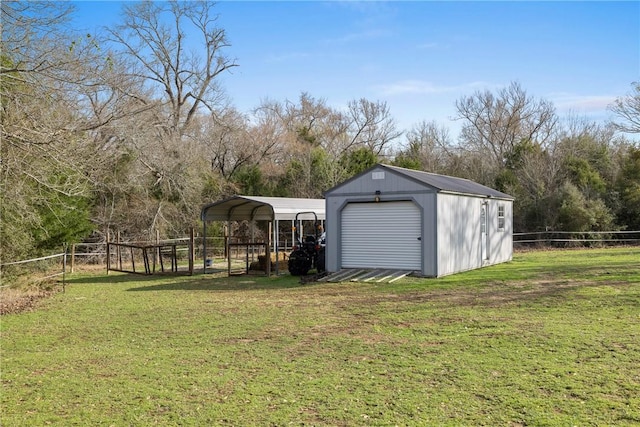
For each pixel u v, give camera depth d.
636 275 13.74
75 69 12.24
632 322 8.40
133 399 5.61
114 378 6.36
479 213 18.17
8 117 11.51
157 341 8.30
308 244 17.36
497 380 5.80
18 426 4.94
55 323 10.04
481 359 6.63
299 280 15.72
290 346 7.71
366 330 8.59
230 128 33.06
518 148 34.72
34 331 9.34
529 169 31.91
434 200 14.92
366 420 4.85
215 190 28.89
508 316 9.23
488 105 41.47
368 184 16.02
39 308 11.80
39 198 13.98
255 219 20.38
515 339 7.57
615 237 28.33
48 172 13.41
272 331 8.77
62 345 8.22
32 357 7.48
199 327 9.27
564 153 34.00
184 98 33.50
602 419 4.66
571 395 5.27
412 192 15.27
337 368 6.51
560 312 9.43
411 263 15.41
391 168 15.66
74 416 5.16
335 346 7.62
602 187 29.73
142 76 26.55
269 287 14.45
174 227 26.61
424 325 8.79
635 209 28.80
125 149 22.86
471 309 10.01
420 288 12.95
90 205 23.12
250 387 5.88
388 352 7.16
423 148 42.12
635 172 29.16
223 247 26.61
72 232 19.27
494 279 14.19
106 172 22.42
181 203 27.03
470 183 20.67
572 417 4.72
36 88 11.76
